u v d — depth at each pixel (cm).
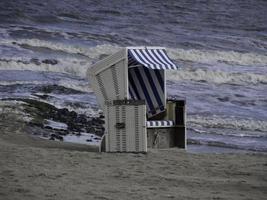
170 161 3772
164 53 4225
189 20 16038
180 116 4319
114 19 15038
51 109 6297
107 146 4009
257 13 18038
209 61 11838
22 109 5866
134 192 2855
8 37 11556
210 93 8794
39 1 15638
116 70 4062
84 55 11169
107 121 4006
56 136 5109
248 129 6669
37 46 11169
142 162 3684
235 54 12369
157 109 4338
